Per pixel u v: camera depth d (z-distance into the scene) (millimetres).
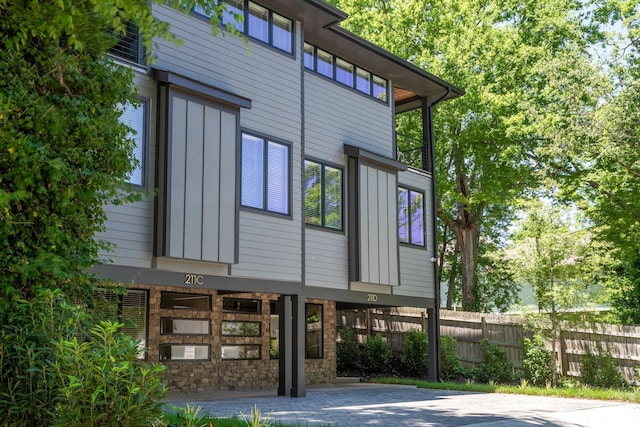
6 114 6531
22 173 6668
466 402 13336
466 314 20797
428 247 19219
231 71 13672
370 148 17828
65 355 5488
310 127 15984
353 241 16469
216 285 12750
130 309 13758
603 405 13117
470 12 26922
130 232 11461
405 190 18750
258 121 14102
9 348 6176
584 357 17938
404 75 18906
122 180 8609
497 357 19172
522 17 28375
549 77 21547
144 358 13789
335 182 16484
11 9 6473
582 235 17844
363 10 28859
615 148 19406
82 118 7258
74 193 7312
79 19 6574
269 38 14703
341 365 21250
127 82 8234
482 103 25266
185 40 12852
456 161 28281
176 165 12008
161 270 11812
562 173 26094
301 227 14758
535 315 18359
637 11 23609
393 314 21766
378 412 11297
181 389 14516
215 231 12516
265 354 16797
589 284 18312
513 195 27094
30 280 6879
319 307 18656
